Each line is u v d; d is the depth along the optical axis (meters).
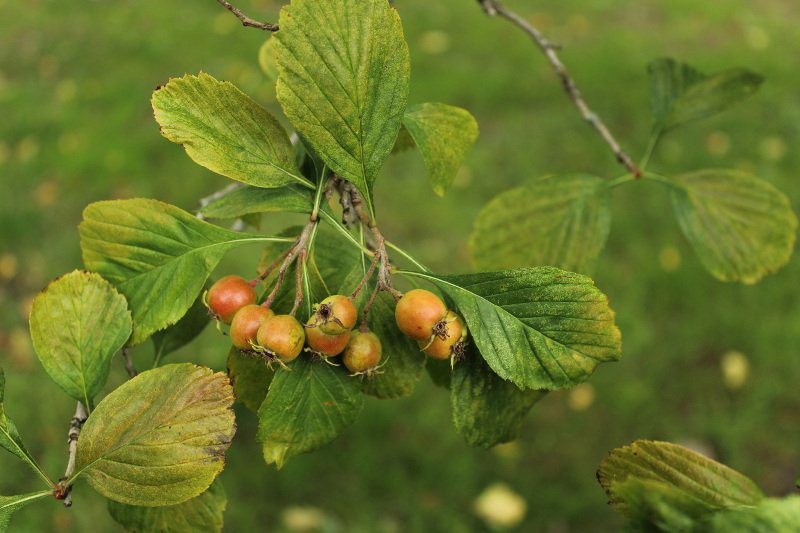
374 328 1.11
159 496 0.97
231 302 1.05
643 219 4.88
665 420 4.04
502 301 0.99
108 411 0.98
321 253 1.16
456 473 3.85
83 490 3.67
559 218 1.58
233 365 1.11
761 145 5.39
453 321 1.00
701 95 1.65
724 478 0.89
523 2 7.14
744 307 4.39
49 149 5.48
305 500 3.78
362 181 1.03
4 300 4.60
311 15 0.97
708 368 4.20
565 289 0.98
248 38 6.46
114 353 1.06
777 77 6.00
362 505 3.77
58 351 1.07
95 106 5.84
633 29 6.74
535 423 4.07
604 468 0.95
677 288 4.48
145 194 5.12
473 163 5.39
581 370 0.98
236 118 1.04
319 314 0.98
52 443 3.80
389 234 4.94
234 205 1.09
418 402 4.08
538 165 5.34
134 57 6.37
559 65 1.86
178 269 1.07
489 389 1.08
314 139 1.00
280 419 1.04
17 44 6.73
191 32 6.62
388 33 0.98
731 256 1.59
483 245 1.61
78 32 6.84
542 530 3.69
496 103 5.81
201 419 0.97
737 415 4.02
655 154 5.34
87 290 1.07
